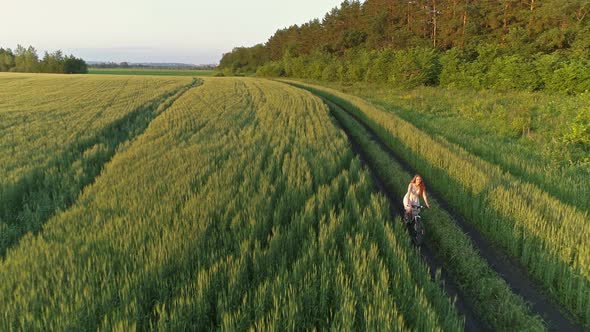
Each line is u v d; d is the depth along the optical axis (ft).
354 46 254.68
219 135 57.36
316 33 315.17
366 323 15.25
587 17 122.31
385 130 65.26
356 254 20.51
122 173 37.11
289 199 29.50
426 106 94.99
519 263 24.61
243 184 32.71
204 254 20.11
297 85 208.03
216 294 17.11
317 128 63.05
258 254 20.17
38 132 57.82
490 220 28.66
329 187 32.42
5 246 23.02
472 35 161.07
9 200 30.04
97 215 25.39
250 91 144.36
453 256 24.20
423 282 19.21
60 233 22.99
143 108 92.58
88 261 18.54
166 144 51.21
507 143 52.47
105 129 62.80
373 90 153.07
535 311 19.81
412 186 27.91
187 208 26.35
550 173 36.88
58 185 34.04
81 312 14.82
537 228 25.34
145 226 23.07
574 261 21.34
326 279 18.24
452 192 35.91
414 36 199.82
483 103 87.20
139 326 14.78
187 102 108.37
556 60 101.19
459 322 16.34
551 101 77.36
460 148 47.88
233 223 24.34
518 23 148.46
